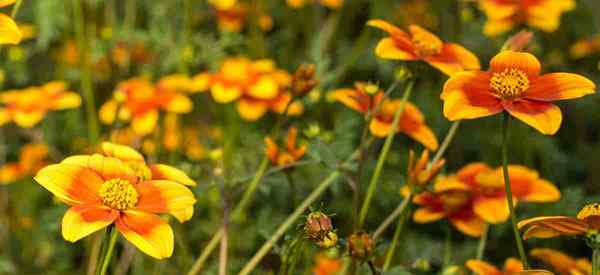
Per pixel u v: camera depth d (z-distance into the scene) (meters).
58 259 0.67
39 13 0.70
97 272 0.42
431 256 0.63
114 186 0.42
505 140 0.43
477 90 0.43
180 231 0.62
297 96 0.54
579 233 0.43
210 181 0.54
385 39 0.49
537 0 0.66
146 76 0.74
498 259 0.66
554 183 0.74
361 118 0.73
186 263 0.57
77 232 0.40
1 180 0.68
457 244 0.66
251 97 0.63
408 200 0.49
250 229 0.63
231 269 0.59
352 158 0.54
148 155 0.66
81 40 0.66
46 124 0.73
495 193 0.52
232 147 0.67
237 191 0.54
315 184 0.64
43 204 0.70
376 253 0.44
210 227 0.63
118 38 0.74
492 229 0.65
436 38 0.50
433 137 0.54
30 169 0.69
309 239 0.44
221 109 0.72
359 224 0.51
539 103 0.43
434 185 0.53
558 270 0.50
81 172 0.42
